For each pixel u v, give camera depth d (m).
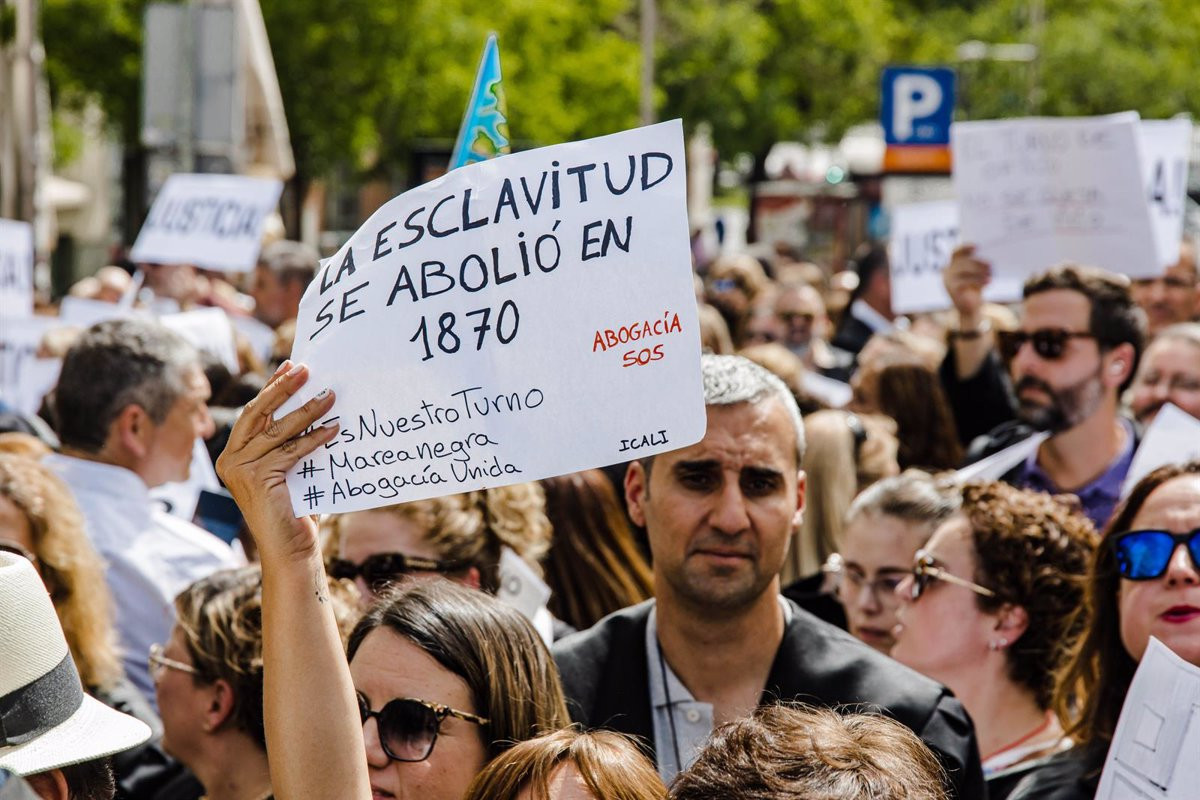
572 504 4.93
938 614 4.08
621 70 32.91
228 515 5.63
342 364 2.73
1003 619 4.05
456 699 3.11
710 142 39.41
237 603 3.80
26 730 2.51
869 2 38.38
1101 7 38.59
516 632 3.22
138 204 26.34
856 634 4.63
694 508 3.56
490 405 2.70
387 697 3.11
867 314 12.05
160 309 10.48
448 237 2.74
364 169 32.22
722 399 3.57
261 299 10.76
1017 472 6.30
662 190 2.69
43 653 2.55
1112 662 3.65
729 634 3.62
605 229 2.70
